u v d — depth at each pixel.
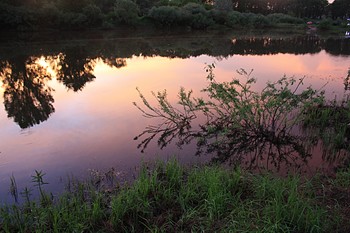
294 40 45.38
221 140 9.43
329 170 7.61
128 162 8.18
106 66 22.09
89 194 6.59
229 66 21.67
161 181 6.77
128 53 29.14
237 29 64.88
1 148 9.05
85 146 9.22
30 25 43.31
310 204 5.82
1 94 15.16
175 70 20.20
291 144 9.16
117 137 9.89
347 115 10.68
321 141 9.39
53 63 23.64
